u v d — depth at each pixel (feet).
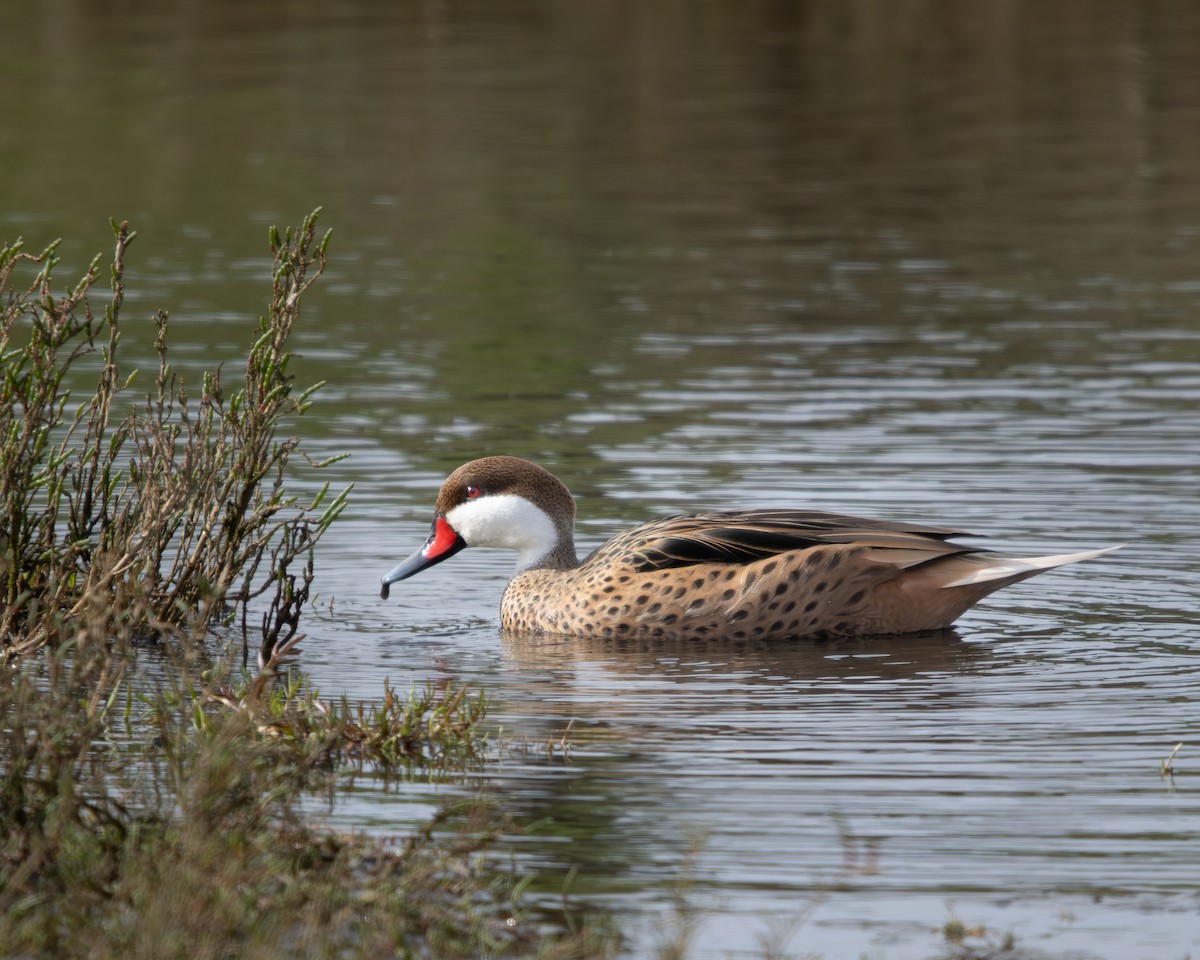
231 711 31.96
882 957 23.86
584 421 60.44
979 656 39.19
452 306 79.00
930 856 27.07
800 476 53.62
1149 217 99.45
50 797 27.12
